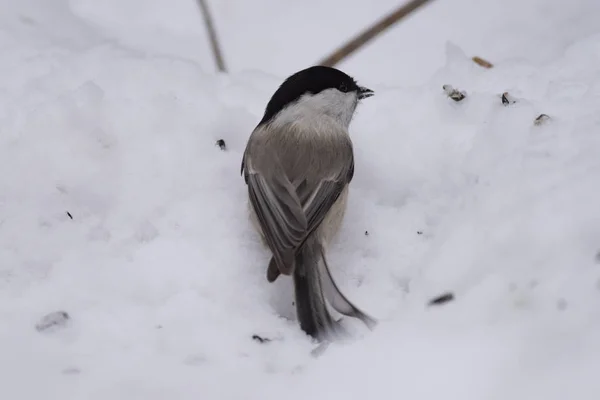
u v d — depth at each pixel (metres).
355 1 12.70
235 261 7.51
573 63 9.48
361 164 8.69
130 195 8.21
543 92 9.04
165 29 12.37
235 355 6.55
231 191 8.30
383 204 8.44
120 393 6.04
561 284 6.37
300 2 12.72
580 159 7.37
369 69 11.70
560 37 11.62
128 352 6.55
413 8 10.20
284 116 8.11
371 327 6.62
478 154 8.12
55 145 8.52
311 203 7.54
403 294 7.29
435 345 6.14
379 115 9.03
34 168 8.40
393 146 8.76
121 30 12.22
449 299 6.74
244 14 12.56
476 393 5.66
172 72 9.63
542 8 12.16
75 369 6.32
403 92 9.26
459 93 9.07
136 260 7.49
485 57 11.53
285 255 7.08
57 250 7.60
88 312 6.96
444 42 11.92
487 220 7.17
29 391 6.06
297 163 7.76
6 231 7.77
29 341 6.64
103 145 8.64
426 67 11.61
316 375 6.16
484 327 6.24
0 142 8.69
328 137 7.97
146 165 8.49
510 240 6.87
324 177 7.71
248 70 10.06
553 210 6.88
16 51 10.16
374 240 7.83
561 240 6.67
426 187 8.24
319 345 6.63
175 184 8.33
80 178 8.33
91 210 8.13
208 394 6.03
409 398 5.73
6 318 6.88
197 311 7.03
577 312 6.12
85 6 12.44
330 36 12.24
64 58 9.96
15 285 7.25
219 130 8.96
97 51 10.12
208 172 8.47
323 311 6.96
